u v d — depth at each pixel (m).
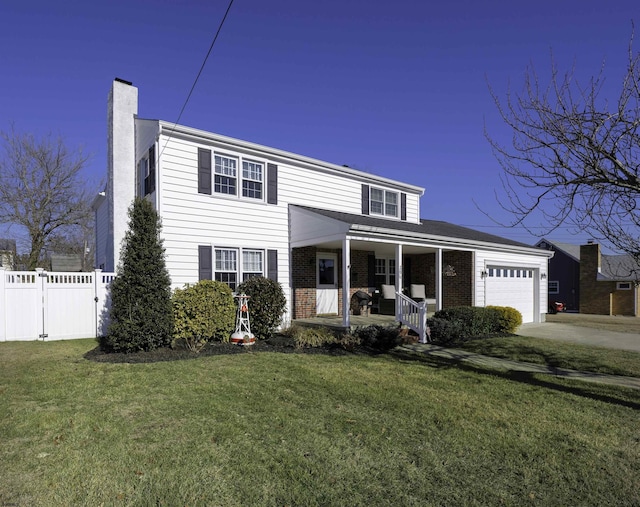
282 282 13.54
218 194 12.16
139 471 3.73
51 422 4.84
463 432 4.86
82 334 11.43
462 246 15.33
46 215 24.44
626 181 5.01
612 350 11.05
